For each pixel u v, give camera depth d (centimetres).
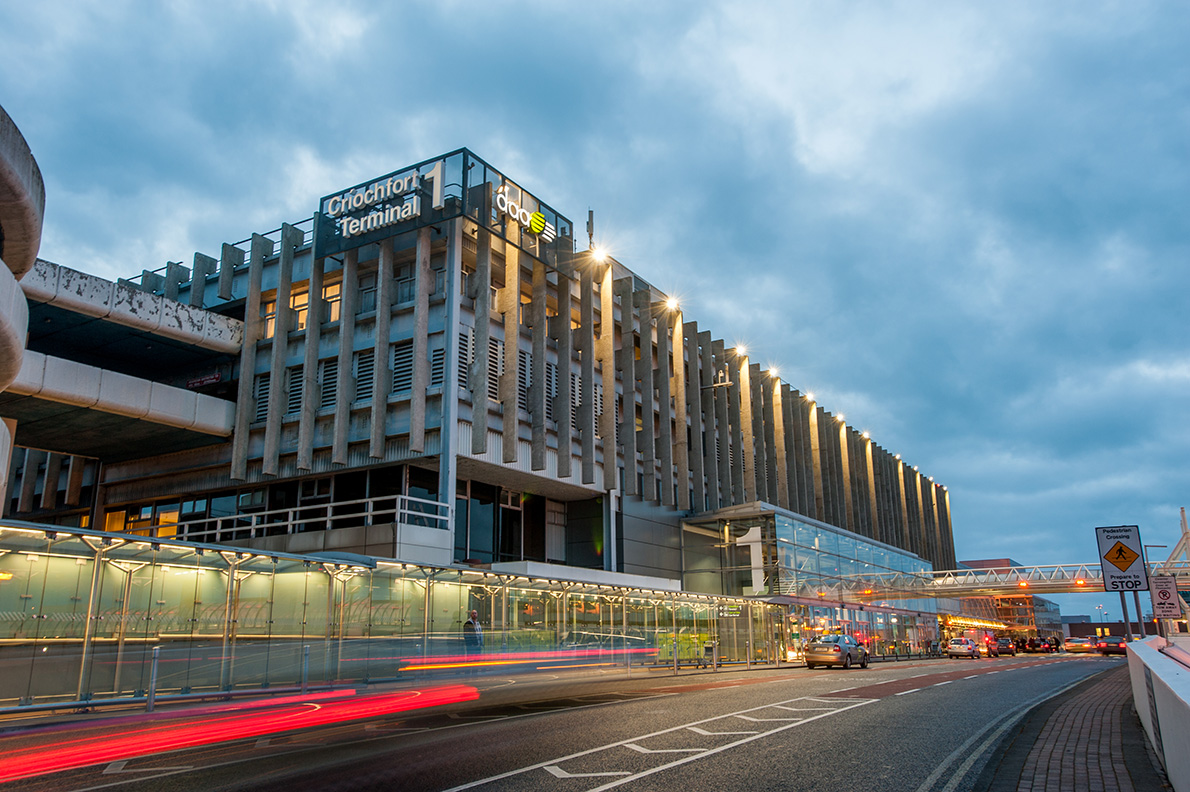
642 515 3947
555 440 3416
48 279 2870
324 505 2948
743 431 4616
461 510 3319
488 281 3141
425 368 3025
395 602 2081
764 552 4144
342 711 1445
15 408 3027
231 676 1647
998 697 1691
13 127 1596
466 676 2159
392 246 3206
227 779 797
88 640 1482
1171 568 3141
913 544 7112
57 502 4050
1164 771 791
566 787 734
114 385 3036
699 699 1577
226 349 3453
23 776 837
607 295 3656
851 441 6081
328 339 3281
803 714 1304
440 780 769
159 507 3753
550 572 2934
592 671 2608
